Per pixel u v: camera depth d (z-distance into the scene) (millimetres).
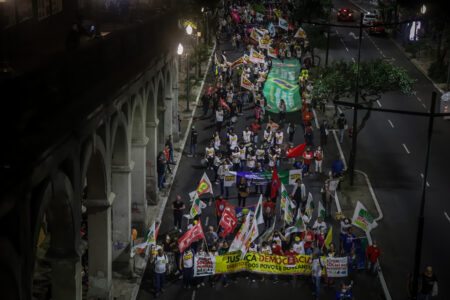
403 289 33000
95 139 25641
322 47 74562
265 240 35062
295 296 32250
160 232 38031
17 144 17391
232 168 45375
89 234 29344
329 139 54344
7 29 27297
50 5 33875
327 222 39750
